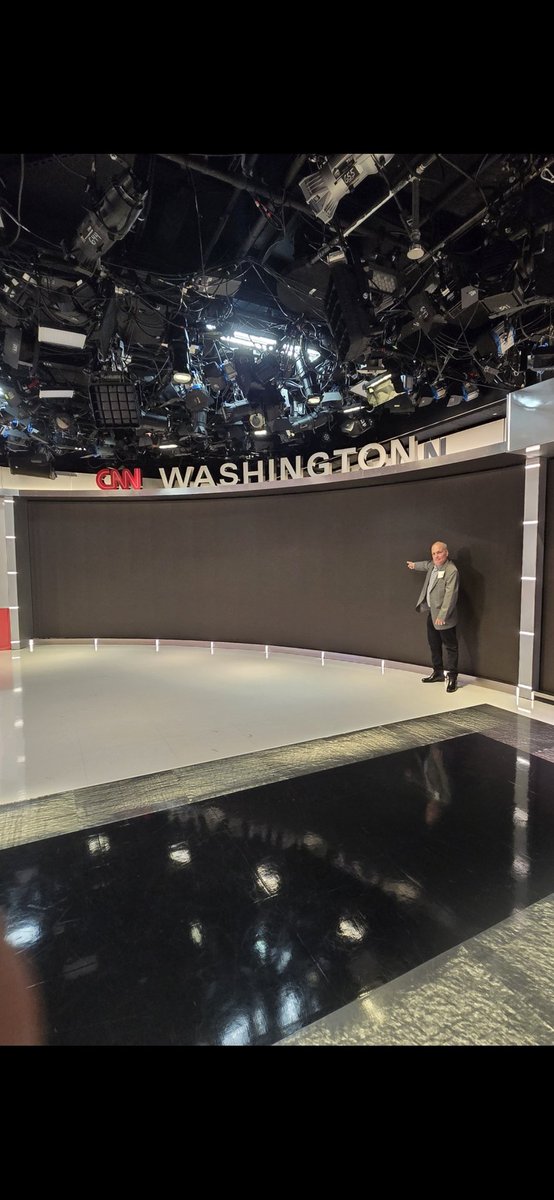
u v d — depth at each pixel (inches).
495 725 195.2
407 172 152.2
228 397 371.9
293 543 340.8
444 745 175.6
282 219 181.9
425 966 81.6
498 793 141.2
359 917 93.1
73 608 408.5
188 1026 71.7
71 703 231.3
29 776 153.6
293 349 294.7
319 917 93.2
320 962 82.6
